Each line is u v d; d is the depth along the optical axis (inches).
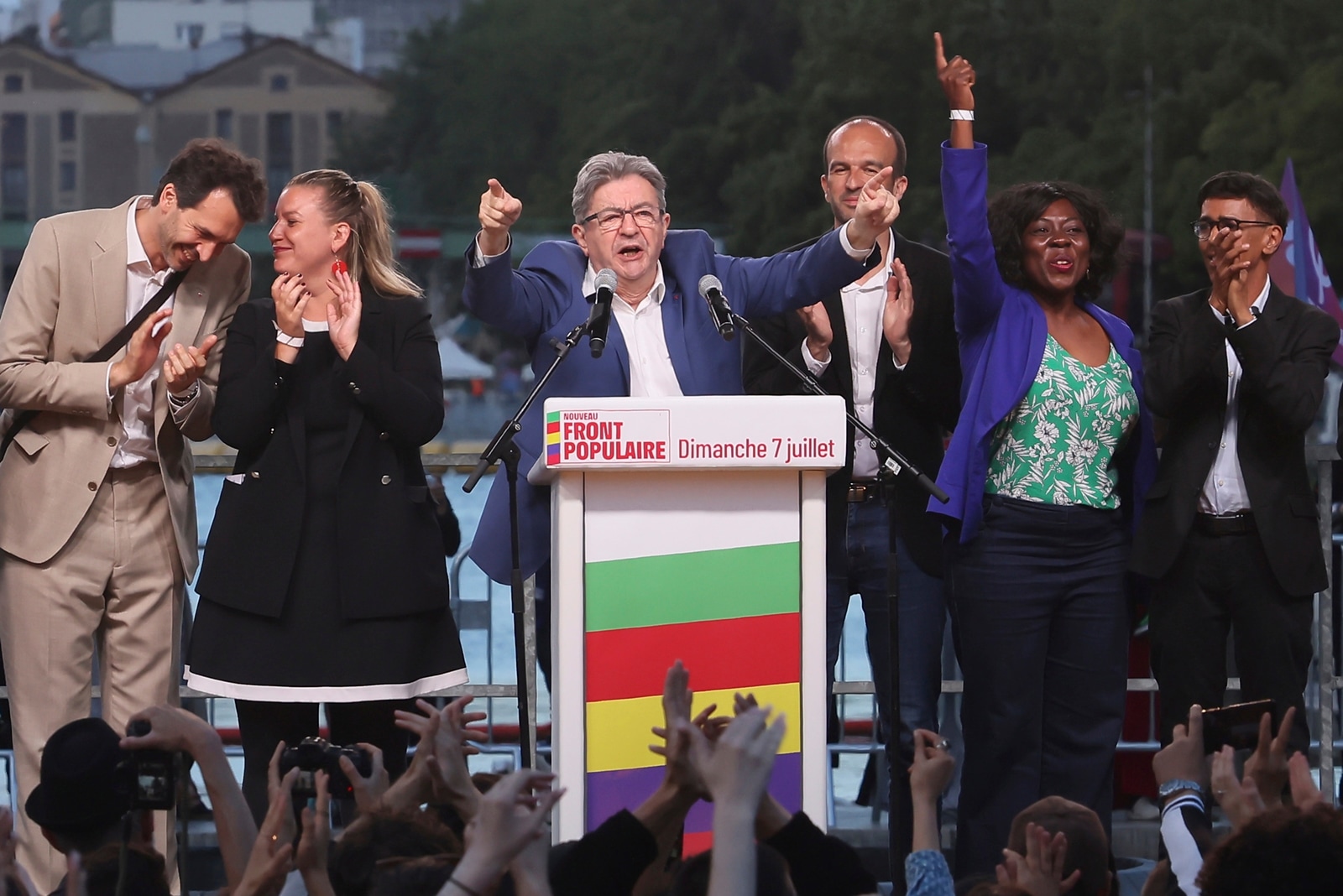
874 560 653.9
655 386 605.9
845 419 466.9
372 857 371.6
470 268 587.2
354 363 548.1
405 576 557.3
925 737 422.0
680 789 363.9
